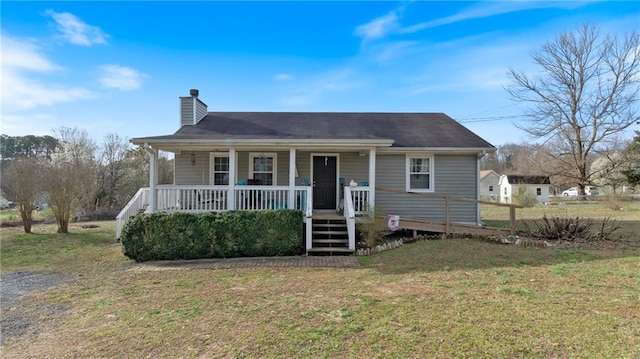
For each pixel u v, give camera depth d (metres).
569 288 5.23
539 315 4.17
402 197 11.70
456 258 7.43
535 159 32.31
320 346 3.54
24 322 4.53
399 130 12.55
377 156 11.88
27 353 3.64
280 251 8.43
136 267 7.59
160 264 7.81
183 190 9.71
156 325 4.25
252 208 9.72
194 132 11.19
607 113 26.62
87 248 10.03
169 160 31.12
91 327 4.29
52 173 13.07
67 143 25.09
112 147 26.16
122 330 4.14
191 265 7.62
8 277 6.93
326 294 5.31
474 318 4.13
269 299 5.14
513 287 5.35
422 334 3.74
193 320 4.37
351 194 10.16
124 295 5.58
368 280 6.09
